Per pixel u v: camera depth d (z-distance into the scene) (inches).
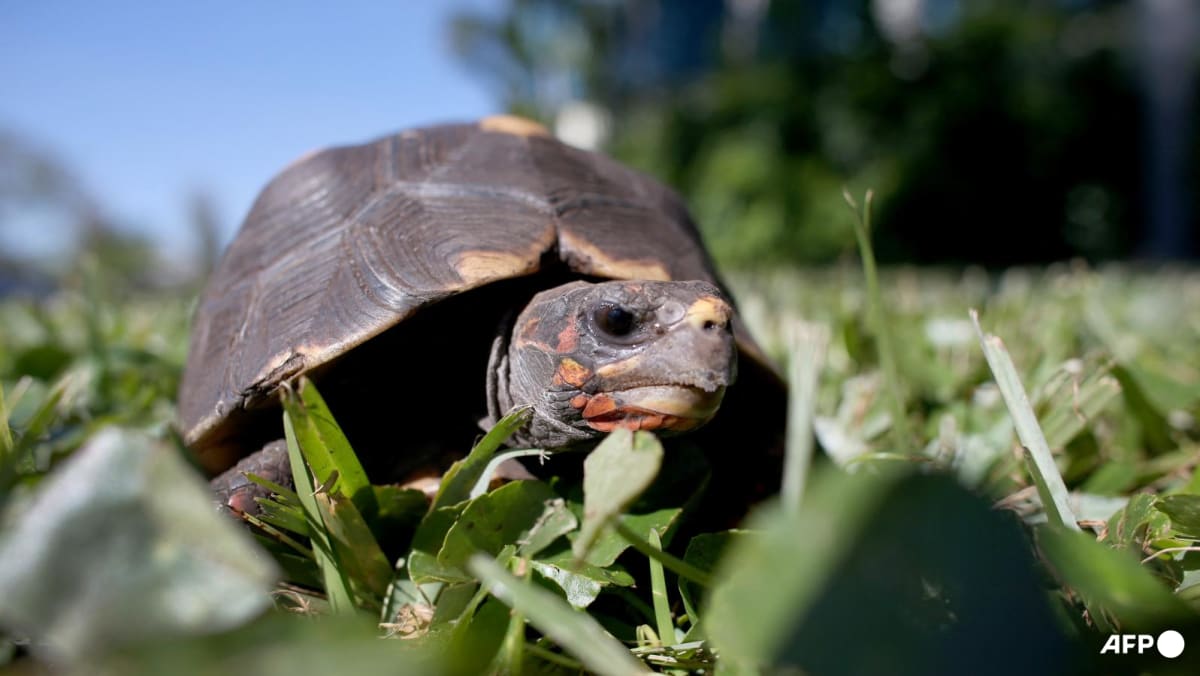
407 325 7.6
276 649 4.3
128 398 10.7
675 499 6.9
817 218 54.2
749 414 8.2
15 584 4.4
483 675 5.3
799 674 4.9
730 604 4.8
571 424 7.1
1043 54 61.7
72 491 4.5
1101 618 5.6
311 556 6.5
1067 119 60.1
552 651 5.7
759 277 33.5
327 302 7.5
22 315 17.7
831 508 4.6
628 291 6.9
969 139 57.7
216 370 7.8
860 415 9.2
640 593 6.5
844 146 56.8
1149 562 6.1
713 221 56.3
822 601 4.6
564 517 6.4
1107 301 19.5
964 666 4.7
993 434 8.4
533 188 8.1
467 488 6.6
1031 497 7.3
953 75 58.1
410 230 7.7
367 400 7.7
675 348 6.7
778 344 12.7
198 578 4.5
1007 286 22.7
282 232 8.4
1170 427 8.9
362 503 6.7
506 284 7.8
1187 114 63.7
